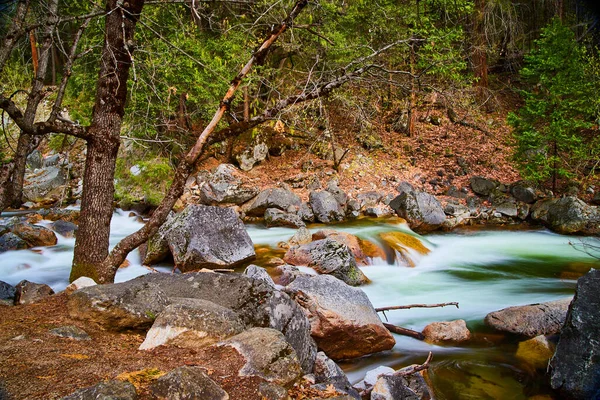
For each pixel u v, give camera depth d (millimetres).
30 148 6172
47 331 3570
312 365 4379
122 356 3184
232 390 2793
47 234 10148
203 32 12188
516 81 20781
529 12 20984
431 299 7395
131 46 5824
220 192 13312
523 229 12703
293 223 11977
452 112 18141
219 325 3588
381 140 16531
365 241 9992
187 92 11336
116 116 5922
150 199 13758
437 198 13953
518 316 6035
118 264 5793
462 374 4918
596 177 14234
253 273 6117
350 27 12367
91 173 5832
